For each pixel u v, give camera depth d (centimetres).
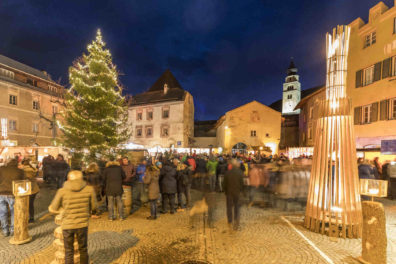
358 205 553
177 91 3566
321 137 585
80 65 1466
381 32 1430
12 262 423
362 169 899
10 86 2534
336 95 578
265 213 740
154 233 571
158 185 697
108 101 1492
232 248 487
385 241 407
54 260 407
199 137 3734
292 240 529
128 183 766
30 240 515
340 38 573
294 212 753
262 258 445
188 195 831
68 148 1641
